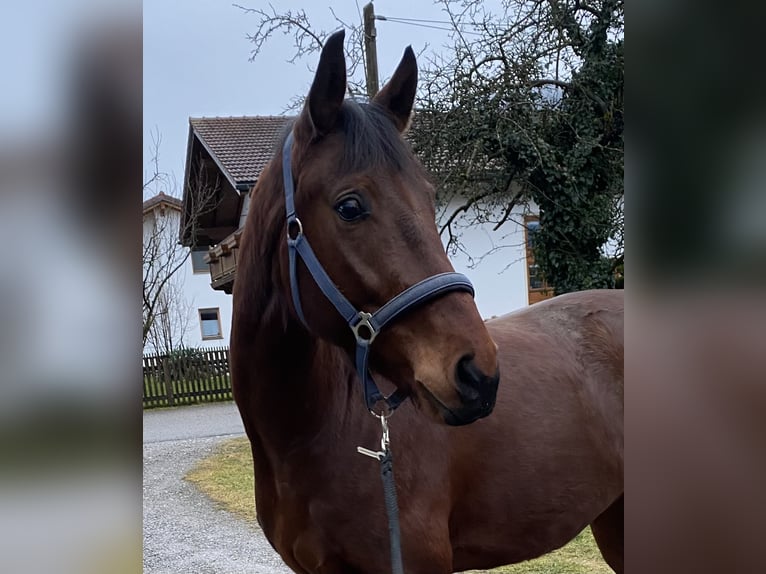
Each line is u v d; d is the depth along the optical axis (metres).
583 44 7.32
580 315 2.17
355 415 1.53
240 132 11.59
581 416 1.90
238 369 1.54
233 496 5.06
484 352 1.20
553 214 7.46
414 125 7.18
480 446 1.70
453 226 10.20
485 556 1.78
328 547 1.54
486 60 7.22
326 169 1.30
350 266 1.27
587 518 1.90
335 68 1.29
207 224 13.44
